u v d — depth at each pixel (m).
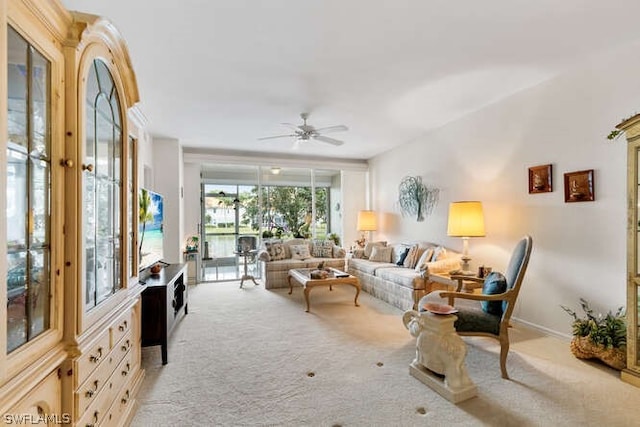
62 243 1.10
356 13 1.97
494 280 2.40
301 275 4.29
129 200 1.83
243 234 6.13
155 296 2.42
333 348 2.70
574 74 2.77
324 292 4.79
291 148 5.72
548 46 2.40
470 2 1.88
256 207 6.22
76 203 1.13
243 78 2.86
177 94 3.21
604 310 2.57
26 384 0.87
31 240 0.98
